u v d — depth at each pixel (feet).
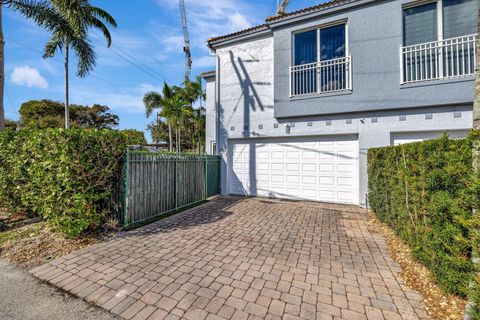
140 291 9.07
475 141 7.38
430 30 21.13
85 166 14.30
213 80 36.55
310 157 26.76
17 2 25.44
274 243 14.16
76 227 13.87
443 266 8.67
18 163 17.26
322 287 9.43
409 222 12.00
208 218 19.67
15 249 12.90
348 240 14.70
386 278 10.08
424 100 20.79
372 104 22.63
